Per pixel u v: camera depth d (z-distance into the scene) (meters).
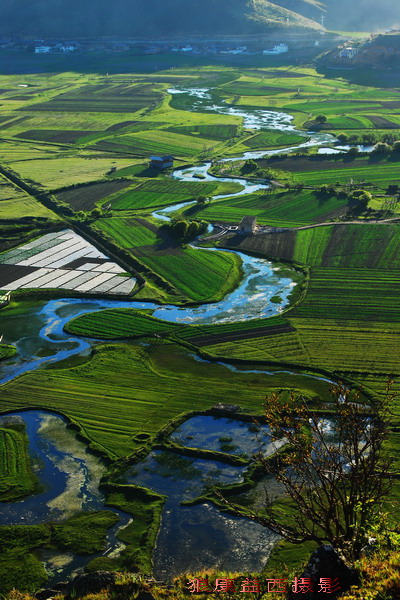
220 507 77.12
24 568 68.81
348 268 151.25
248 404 98.81
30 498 80.81
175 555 70.25
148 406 99.75
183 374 109.12
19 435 93.81
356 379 104.06
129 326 127.44
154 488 81.62
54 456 88.88
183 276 150.88
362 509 45.16
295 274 150.38
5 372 112.12
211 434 92.31
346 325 123.56
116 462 86.38
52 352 118.69
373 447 46.59
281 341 118.44
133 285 147.88
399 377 103.75
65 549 71.62
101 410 99.06
